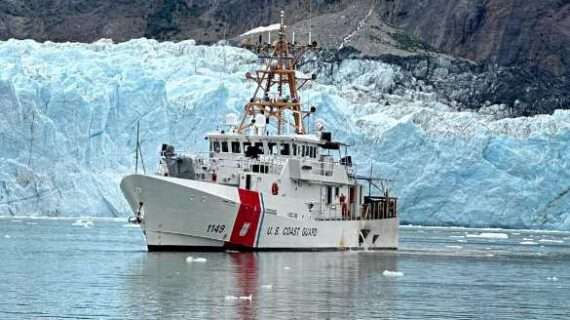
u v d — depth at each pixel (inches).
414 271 4547.2
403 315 3196.4
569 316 3331.7
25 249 5339.6
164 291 3501.5
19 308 3137.3
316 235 5014.8
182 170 4677.7
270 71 5162.4
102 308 3142.2
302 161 4896.7
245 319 2994.6
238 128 5022.1
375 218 5620.1
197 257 4488.2
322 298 3462.1
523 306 3531.0
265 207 4675.2
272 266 4284.0
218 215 4532.5
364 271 4357.8
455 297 3681.1
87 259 4655.5
